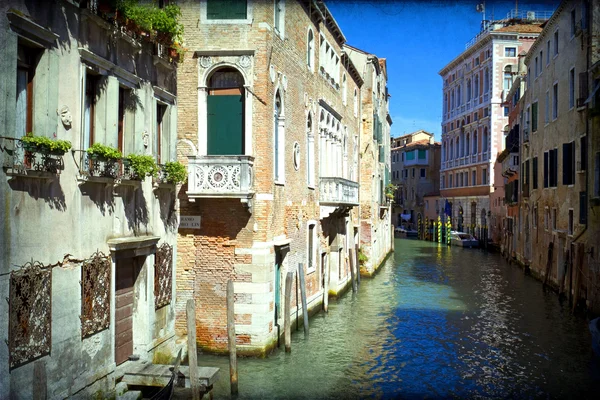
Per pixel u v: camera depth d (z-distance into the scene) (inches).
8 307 252.8
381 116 1347.2
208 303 482.9
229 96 484.1
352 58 1089.4
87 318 318.7
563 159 830.5
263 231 476.1
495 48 1815.9
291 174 573.3
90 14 311.3
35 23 266.7
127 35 352.5
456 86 2197.3
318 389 444.5
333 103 794.2
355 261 967.0
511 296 882.1
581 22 721.6
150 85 397.1
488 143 1871.3
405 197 2765.7
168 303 430.6
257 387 433.7
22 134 274.5
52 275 285.7
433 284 1010.1
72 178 302.0
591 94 672.4
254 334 478.6
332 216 804.6
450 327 666.2
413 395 440.1
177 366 349.7
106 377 339.9
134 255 371.6
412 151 2691.9
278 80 515.2
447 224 2048.5
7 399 252.5
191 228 483.8
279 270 549.0
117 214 352.5
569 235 809.5
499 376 489.1
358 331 634.8
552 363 525.7
